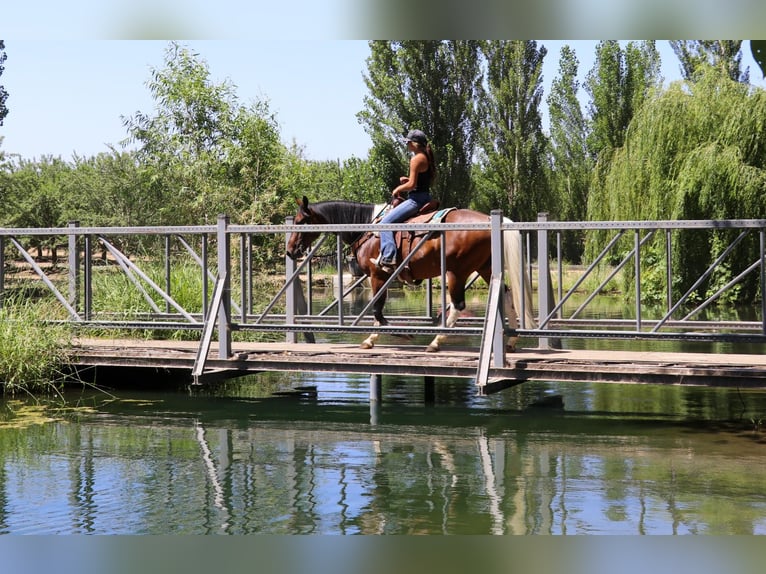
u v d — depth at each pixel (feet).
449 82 121.29
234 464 21.54
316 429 25.85
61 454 22.67
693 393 32.04
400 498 18.44
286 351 30.30
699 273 66.23
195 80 77.25
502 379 26.53
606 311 65.72
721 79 66.95
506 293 28.37
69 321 32.45
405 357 28.27
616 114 153.38
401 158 119.55
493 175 138.92
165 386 34.14
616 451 22.56
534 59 137.49
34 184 122.11
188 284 40.88
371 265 30.50
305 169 83.30
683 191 64.23
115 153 106.42
